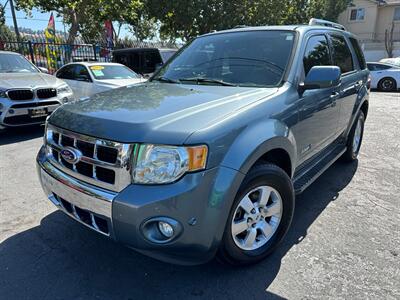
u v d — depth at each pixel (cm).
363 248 283
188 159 197
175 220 198
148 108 235
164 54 1224
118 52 1316
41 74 723
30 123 634
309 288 236
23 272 251
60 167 244
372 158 530
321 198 380
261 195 249
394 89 1596
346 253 276
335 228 315
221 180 206
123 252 276
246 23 1758
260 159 251
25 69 753
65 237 296
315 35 347
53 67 1463
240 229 238
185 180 198
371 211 350
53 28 1542
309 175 336
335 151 420
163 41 2420
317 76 277
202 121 215
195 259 217
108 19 1762
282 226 270
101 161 212
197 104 239
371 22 3403
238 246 241
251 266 259
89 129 220
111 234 214
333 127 379
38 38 1625
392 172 466
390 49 2984
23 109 613
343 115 406
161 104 243
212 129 209
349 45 444
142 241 202
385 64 1630
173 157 197
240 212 239
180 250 207
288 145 262
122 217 202
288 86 283
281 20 2053
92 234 301
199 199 200
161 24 1911
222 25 1697
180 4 1630
